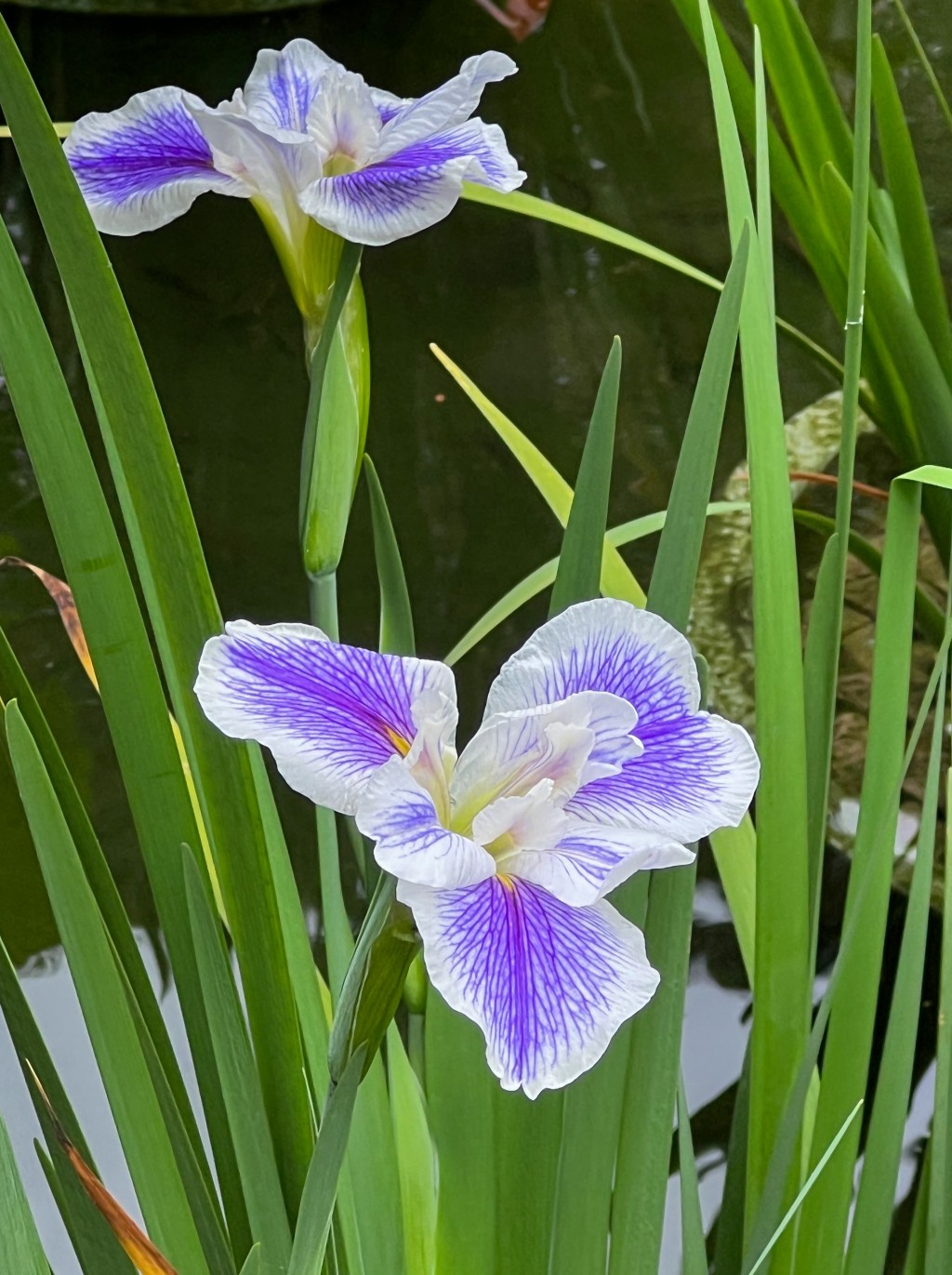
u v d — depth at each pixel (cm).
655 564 65
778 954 71
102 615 62
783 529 70
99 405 66
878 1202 72
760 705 70
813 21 259
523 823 53
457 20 267
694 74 251
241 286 213
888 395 131
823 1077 73
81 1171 57
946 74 245
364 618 165
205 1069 69
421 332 204
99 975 61
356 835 85
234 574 167
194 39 267
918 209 122
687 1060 122
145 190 69
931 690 69
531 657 55
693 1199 76
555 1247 70
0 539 170
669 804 53
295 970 74
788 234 212
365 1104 77
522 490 181
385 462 184
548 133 240
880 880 72
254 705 51
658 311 207
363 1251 76
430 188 63
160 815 64
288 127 69
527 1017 49
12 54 54
